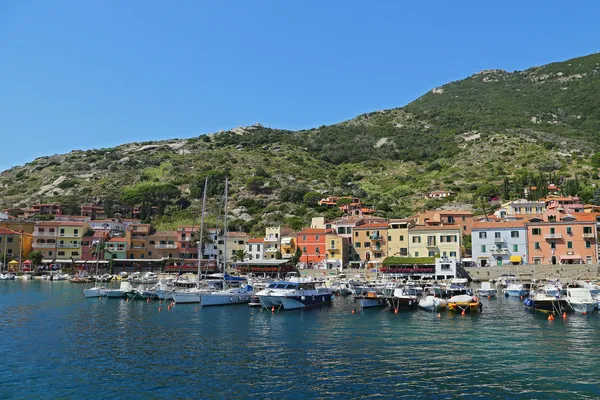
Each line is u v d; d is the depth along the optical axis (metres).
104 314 69.56
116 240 162.50
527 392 33.22
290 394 32.88
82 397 32.44
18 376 36.91
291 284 79.50
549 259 122.12
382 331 55.50
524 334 52.91
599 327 57.12
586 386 34.41
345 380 35.81
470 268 121.38
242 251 152.75
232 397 32.38
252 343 48.81
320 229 153.12
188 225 186.88
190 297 83.19
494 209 187.62
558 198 177.38
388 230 143.12
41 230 163.12
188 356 43.16
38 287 115.31
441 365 39.84
